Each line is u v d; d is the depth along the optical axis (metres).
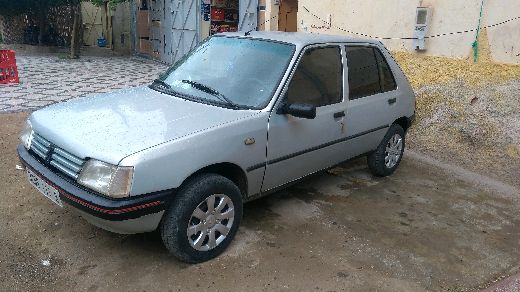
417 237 3.92
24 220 3.81
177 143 2.99
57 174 3.08
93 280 3.09
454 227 4.15
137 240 3.61
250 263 3.38
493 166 5.75
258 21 11.60
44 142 3.26
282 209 4.30
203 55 4.29
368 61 4.66
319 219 4.14
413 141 6.64
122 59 15.81
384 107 4.81
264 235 3.79
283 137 3.67
